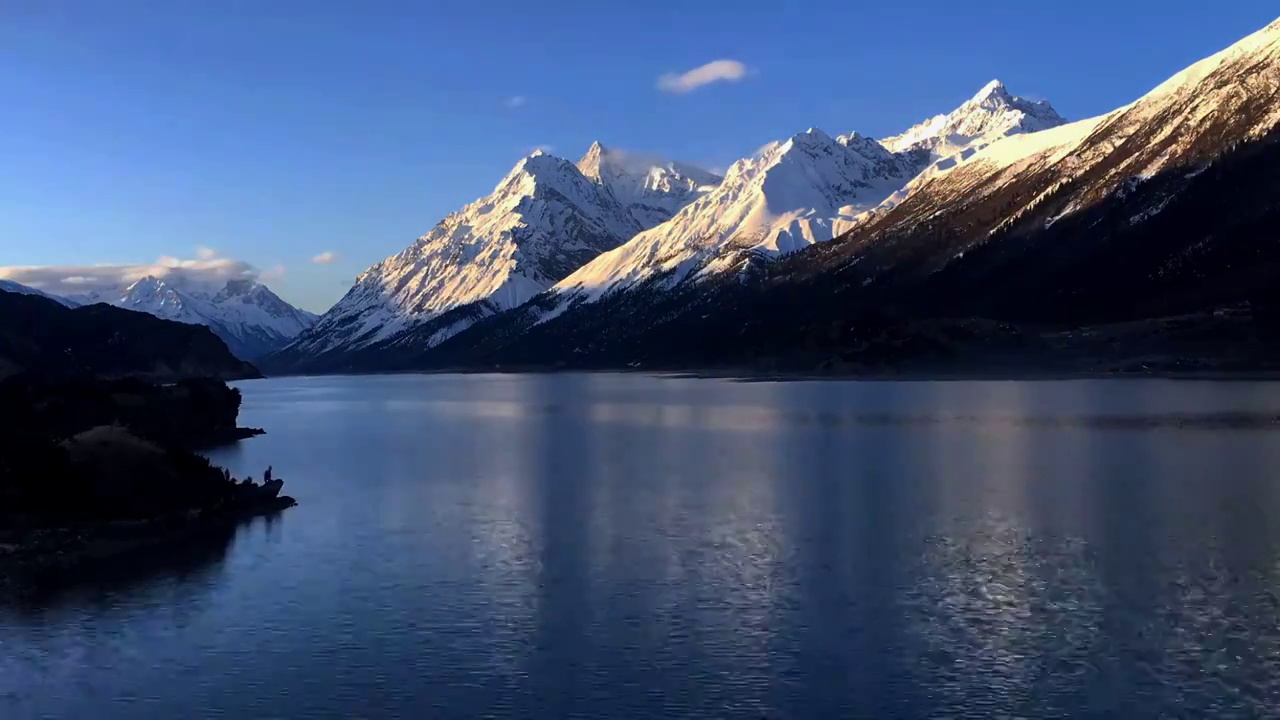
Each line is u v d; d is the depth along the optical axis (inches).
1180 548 1923.0
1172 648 1407.5
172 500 2365.9
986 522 2213.3
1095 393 6186.0
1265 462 2977.4
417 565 1923.0
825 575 1800.0
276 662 1418.6
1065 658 1382.9
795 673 1352.1
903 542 2036.2
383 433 4837.6
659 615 1594.5
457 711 1256.2
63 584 1802.4
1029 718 1211.2
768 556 1945.1
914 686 1304.1
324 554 2020.2
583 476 3070.9
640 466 3294.8
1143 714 1216.2
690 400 6929.1
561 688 1315.2
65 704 1294.3
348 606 1660.9
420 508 2532.0
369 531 2246.6
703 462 3366.1
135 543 2121.1
